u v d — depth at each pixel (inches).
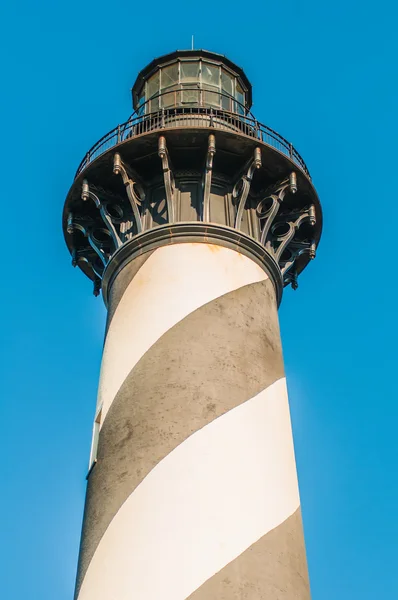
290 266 956.6
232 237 853.8
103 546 661.3
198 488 668.1
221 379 739.4
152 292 811.4
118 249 874.8
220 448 695.1
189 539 639.8
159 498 664.4
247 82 1096.8
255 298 828.0
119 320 820.0
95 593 640.4
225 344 767.1
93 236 941.2
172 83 1037.8
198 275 813.9
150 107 1031.6
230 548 640.4
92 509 698.2
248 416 727.1
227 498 667.4
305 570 679.7
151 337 775.1
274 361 797.2
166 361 749.3
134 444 705.0
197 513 653.9
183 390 725.9
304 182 919.0
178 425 703.7
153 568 628.1
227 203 894.4
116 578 636.1
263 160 896.9
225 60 1063.0
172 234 846.5
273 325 831.1
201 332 769.6
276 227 933.8
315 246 968.3
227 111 952.9
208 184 869.8
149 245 852.6
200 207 874.1
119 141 904.3
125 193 925.2
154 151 889.5
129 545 648.4
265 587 631.2
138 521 657.6
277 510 687.1
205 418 709.3
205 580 619.5
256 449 711.1
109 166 900.6
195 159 901.8
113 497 683.4
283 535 675.4
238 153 894.4
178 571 623.5
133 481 681.6
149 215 890.1
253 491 682.2
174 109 953.5
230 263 837.2
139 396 735.7
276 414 756.0
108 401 765.9
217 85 1040.2
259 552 649.0
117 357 791.1
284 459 732.0
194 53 1051.9
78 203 939.3
